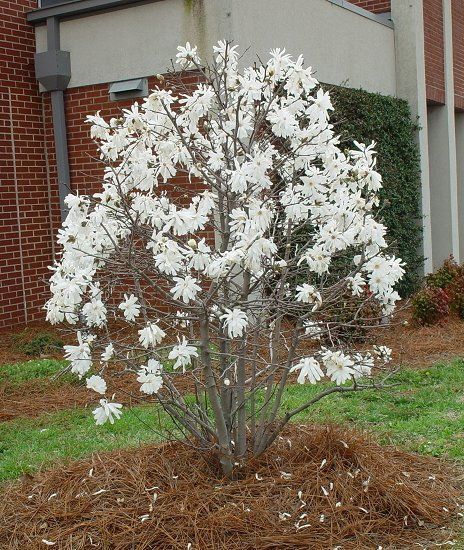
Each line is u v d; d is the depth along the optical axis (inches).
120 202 156.2
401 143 444.1
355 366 148.6
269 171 165.9
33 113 375.6
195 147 166.1
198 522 143.8
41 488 165.0
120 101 351.9
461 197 591.8
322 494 153.3
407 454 180.9
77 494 157.6
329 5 388.8
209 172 158.9
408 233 447.8
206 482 157.9
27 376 273.7
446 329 339.9
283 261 140.9
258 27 329.4
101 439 211.2
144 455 172.2
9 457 200.2
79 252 146.3
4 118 361.7
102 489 157.5
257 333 163.5
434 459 182.4
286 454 167.9
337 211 149.8
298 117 183.6
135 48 341.7
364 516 149.2
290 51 353.7
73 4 351.9
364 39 429.1
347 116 384.2
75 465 173.6
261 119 161.6
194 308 141.6
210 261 136.9
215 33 317.7
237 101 163.8
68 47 362.6
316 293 134.4
